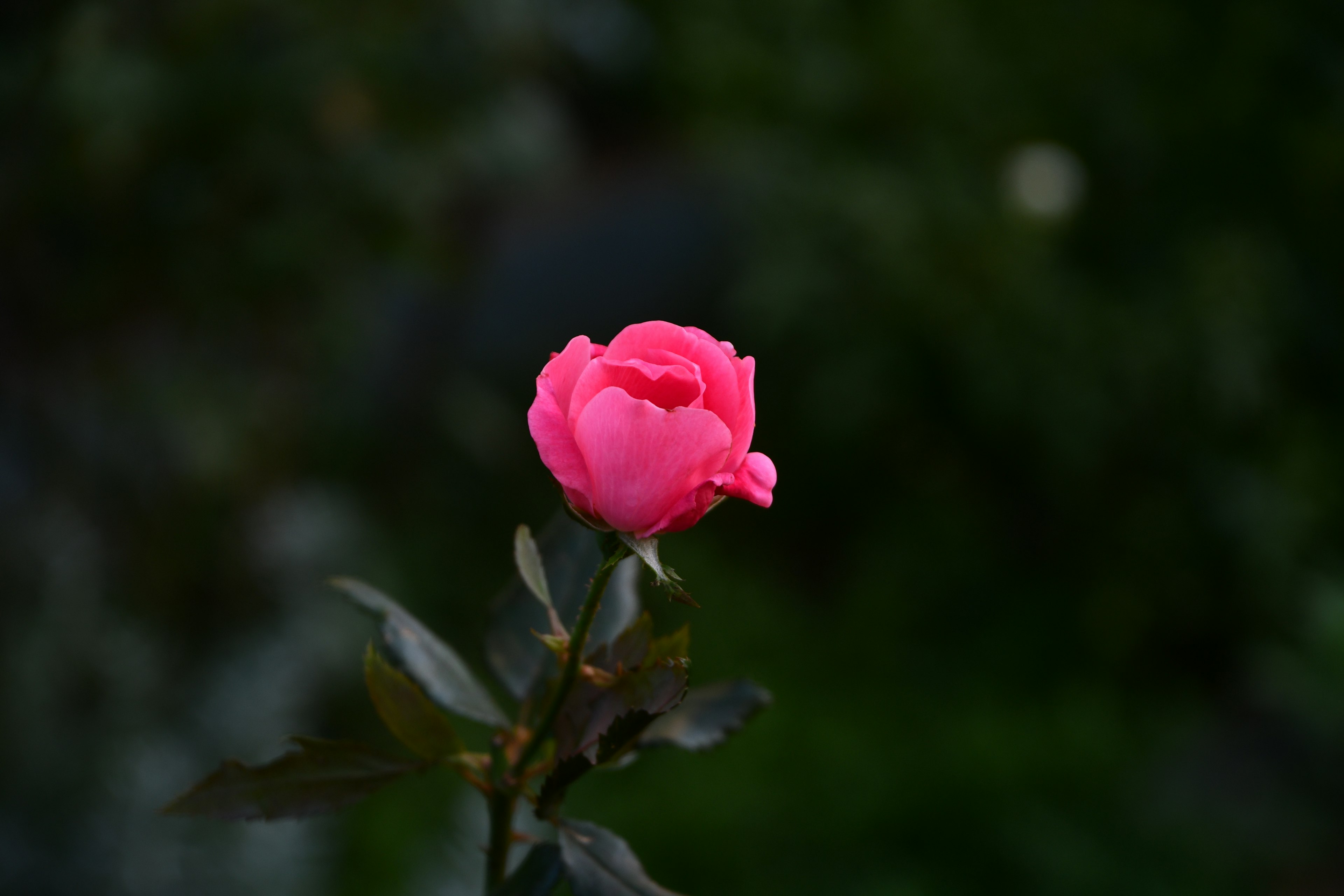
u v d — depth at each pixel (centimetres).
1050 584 516
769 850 378
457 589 498
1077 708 434
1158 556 484
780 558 568
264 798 85
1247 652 486
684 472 72
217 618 347
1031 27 544
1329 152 495
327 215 297
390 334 462
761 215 545
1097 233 542
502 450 533
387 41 296
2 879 255
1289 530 473
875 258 502
